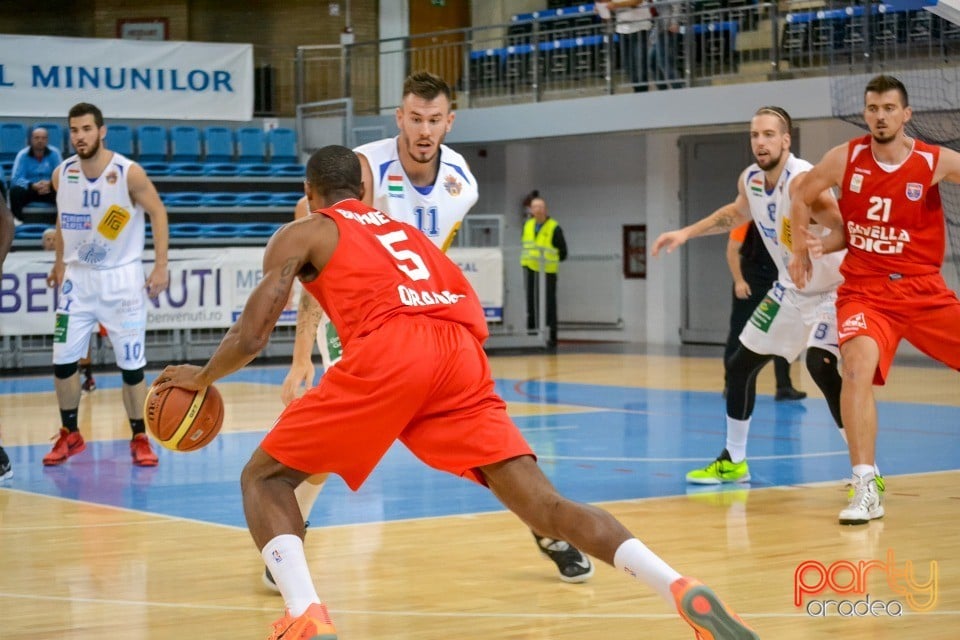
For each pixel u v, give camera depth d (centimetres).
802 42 1828
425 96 575
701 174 2205
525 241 2108
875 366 744
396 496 846
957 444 1069
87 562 645
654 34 1977
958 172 726
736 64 1909
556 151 2453
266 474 451
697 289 2233
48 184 1880
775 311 845
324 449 445
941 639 484
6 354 1752
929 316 738
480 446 449
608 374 1723
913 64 1522
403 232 480
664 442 1089
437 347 452
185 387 468
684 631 502
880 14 1589
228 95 2261
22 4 2547
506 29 2380
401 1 2489
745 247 1266
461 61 2392
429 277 471
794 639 486
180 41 2355
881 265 743
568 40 2103
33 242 1847
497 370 1783
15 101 2112
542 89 2153
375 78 2442
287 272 451
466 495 849
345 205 477
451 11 2545
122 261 1002
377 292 455
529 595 569
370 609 546
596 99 2030
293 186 2184
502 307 2053
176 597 571
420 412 457
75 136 977
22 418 1304
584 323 2422
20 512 794
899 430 1158
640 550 415
